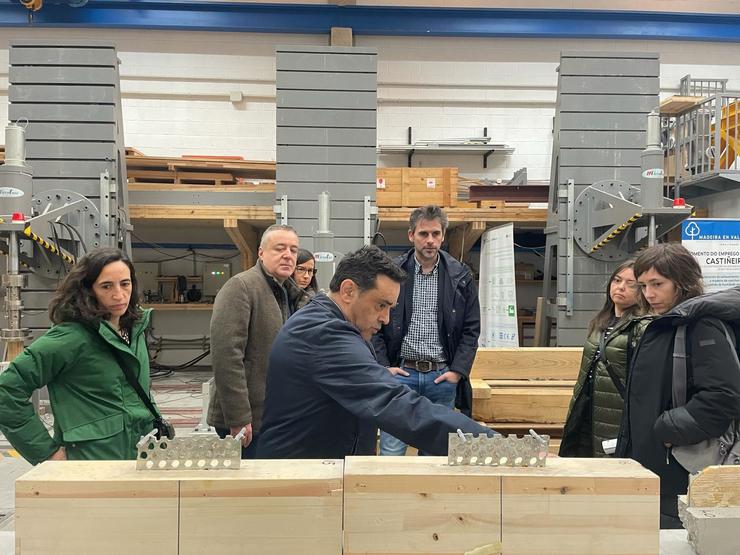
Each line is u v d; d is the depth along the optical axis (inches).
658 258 62.2
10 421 56.9
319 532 34.5
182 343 242.7
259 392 79.0
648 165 130.5
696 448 56.5
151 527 33.9
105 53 151.4
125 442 61.9
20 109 150.9
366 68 161.9
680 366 57.7
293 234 84.2
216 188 178.2
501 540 34.7
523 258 248.2
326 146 161.8
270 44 234.2
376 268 48.3
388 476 34.5
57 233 138.8
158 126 234.1
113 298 60.5
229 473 35.0
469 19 231.1
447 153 238.1
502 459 36.4
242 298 77.2
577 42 236.2
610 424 72.2
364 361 44.3
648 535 34.8
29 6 214.1
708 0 234.5
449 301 96.6
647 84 158.1
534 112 238.8
